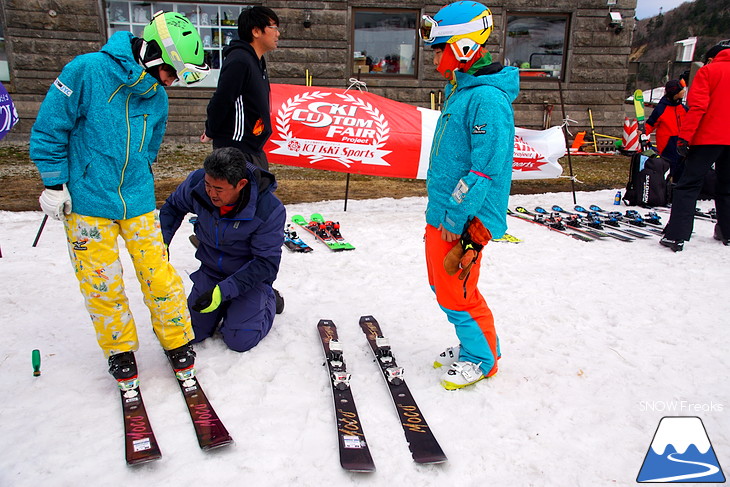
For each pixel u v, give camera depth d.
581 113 11.83
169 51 2.04
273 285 3.78
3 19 9.75
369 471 1.89
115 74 2.03
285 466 1.93
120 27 10.37
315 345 2.87
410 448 2.04
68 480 1.82
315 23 10.63
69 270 3.89
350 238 5.07
